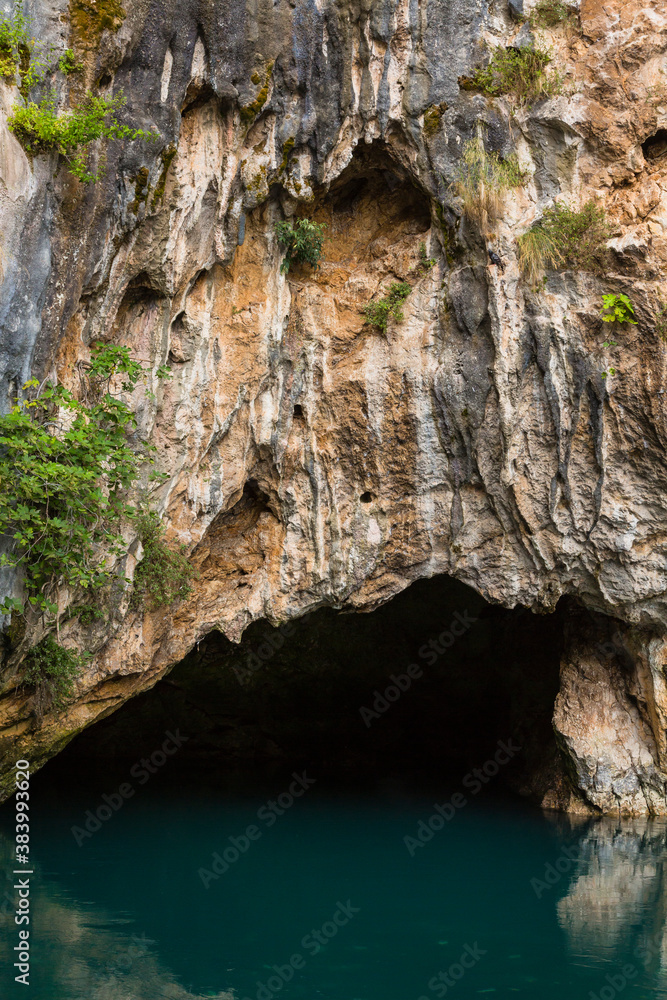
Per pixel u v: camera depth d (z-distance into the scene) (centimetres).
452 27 1058
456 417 1088
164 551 1013
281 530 1137
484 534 1114
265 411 1084
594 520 1076
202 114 989
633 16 1072
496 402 1078
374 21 1040
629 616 1115
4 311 827
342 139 1058
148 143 921
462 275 1079
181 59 942
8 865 892
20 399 843
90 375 938
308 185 1047
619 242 1052
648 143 1095
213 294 1052
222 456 1070
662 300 1033
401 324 1113
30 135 841
